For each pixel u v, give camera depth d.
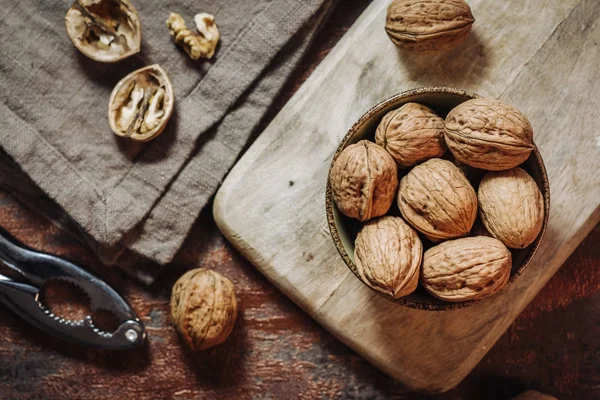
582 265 0.56
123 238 0.53
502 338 0.56
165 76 0.52
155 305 0.56
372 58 0.52
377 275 0.44
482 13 0.51
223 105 0.53
